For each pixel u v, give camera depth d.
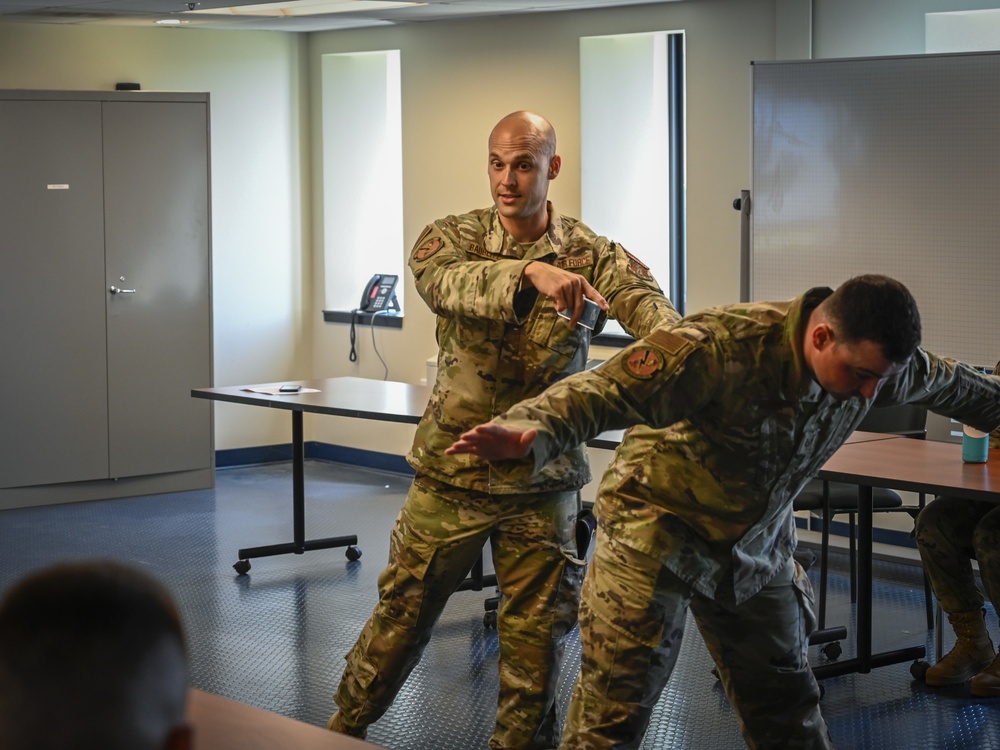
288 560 5.63
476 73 6.93
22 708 0.65
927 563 4.08
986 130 4.99
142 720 0.66
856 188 5.28
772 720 2.39
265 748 1.49
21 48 6.78
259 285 7.75
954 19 5.25
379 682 3.00
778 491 2.20
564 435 1.93
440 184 7.20
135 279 6.76
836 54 5.58
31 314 6.54
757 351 2.06
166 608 0.69
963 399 2.40
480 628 4.63
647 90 6.39
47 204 6.51
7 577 5.32
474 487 2.82
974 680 3.93
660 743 3.56
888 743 3.56
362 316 7.67
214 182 7.49
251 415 7.86
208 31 7.38
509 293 2.43
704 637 2.40
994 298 5.04
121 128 6.64
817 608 4.79
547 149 2.78
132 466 6.88
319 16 6.74
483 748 3.52
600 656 2.29
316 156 7.83
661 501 2.24
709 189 6.02
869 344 1.93
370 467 7.81
